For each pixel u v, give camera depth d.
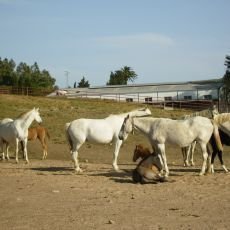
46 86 102.44
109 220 9.08
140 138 32.69
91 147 29.55
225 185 13.66
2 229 8.68
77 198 11.95
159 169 15.09
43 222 9.17
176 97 71.25
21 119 22.47
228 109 50.50
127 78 125.12
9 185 14.34
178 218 9.35
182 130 15.16
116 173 17.17
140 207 10.59
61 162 22.78
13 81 98.62
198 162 22.16
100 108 49.81
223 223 8.87
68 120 40.56
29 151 28.39
